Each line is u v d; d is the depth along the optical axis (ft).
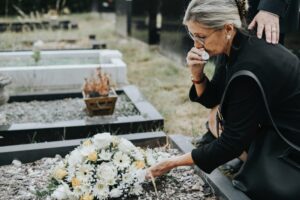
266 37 6.86
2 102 12.42
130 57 22.76
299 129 6.73
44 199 7.98
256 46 6.63
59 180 7.74
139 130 11.80
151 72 19.15
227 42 6.67
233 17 6.31
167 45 22.33
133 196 7.91
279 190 6.69
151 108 12.98
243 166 7.26
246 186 7.18
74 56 19.29
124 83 16.90
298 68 6.77
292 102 6.68
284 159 6.77
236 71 6.52
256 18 7.30
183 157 7.31
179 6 20.22
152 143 10.34
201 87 8.20
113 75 16.72
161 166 7.54
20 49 22.53
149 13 25.90
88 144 8.10
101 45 23.86
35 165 9.59
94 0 48.70
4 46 23.95
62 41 25.75
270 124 6.88
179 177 8.66
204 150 6.91
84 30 32.65
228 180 8.07
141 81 17.72
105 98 12.04
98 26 35.78
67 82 16.43
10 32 29.12
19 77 16.02
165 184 8.36
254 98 6.44
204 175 8.39
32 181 8.74
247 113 6.48
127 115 12.80
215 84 8.33
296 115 6.70
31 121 12.39
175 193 8.06
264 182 6.81
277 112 6.78
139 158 8.00
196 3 6.32
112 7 45.91
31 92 14.66
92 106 12.05
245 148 6.78
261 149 6.92
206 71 15.76
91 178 7.61
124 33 30.09
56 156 9.80
